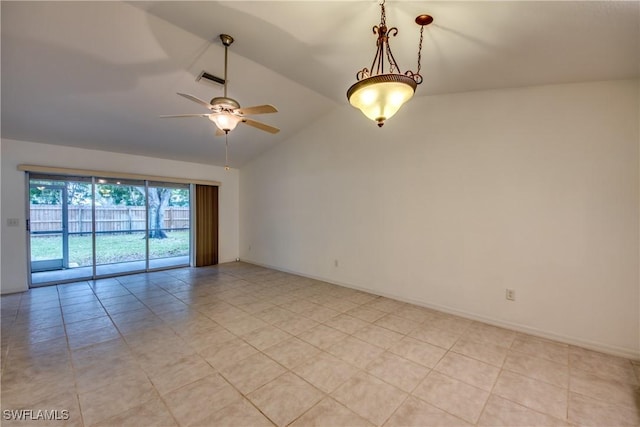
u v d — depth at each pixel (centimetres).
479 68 254
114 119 382
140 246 557
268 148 575
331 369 222
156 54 276
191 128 434
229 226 663
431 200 348
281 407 180
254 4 204
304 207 515
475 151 314
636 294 238
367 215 416
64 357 237
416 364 229
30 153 417
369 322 312
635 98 236
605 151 247
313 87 367
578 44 195
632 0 146
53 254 484
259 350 251
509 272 294
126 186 529
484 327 299
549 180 271
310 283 473
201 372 217
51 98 320
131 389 196
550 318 273
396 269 385
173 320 317
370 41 235
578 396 191
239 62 298
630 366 227
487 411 177
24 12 216
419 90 327
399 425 166
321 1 191
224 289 439
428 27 201
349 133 438
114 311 343
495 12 173
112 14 226
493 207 303
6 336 274
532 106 279
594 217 252
